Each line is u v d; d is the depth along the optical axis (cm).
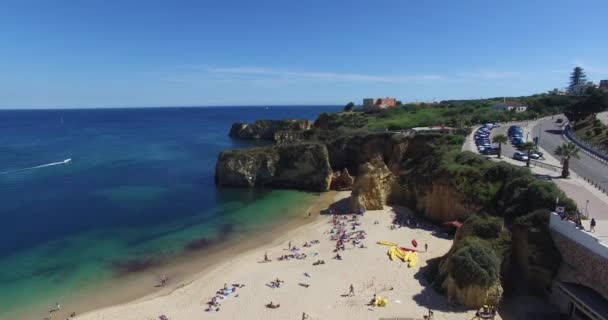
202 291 3778
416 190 6003
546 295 3325
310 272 4059
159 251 4809
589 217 3572
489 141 7300
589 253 3052
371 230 5200
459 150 6253
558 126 9344
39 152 12812
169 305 3544
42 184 8262
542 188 3950
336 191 7600
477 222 3834
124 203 6875
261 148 8375
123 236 5306
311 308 3353
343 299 3478
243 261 4438
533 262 3394
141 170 9794
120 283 4009
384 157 7906
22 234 5359
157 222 5869
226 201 7000
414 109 13825
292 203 6800
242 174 7994
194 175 9212
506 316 3100
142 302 3609
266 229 5531
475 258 3306
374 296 3491
